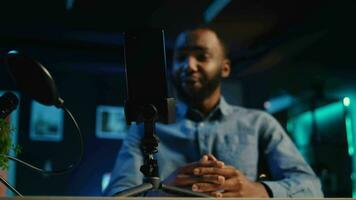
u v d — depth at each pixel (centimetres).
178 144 141
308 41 377
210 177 104
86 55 416
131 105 79
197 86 144
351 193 416
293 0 305
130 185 127
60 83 476
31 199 47
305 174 129
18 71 74
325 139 441
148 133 78
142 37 80
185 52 148
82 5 300
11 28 354
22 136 456
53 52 407
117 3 297
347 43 382
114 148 489
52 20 335
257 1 301
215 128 143
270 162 138
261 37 368
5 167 77
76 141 479
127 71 80
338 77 456
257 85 471
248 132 143
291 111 479
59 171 81
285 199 55
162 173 137
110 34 363
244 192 107
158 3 296
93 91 493
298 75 455
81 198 48
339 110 453
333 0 306
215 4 307
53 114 475
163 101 78
